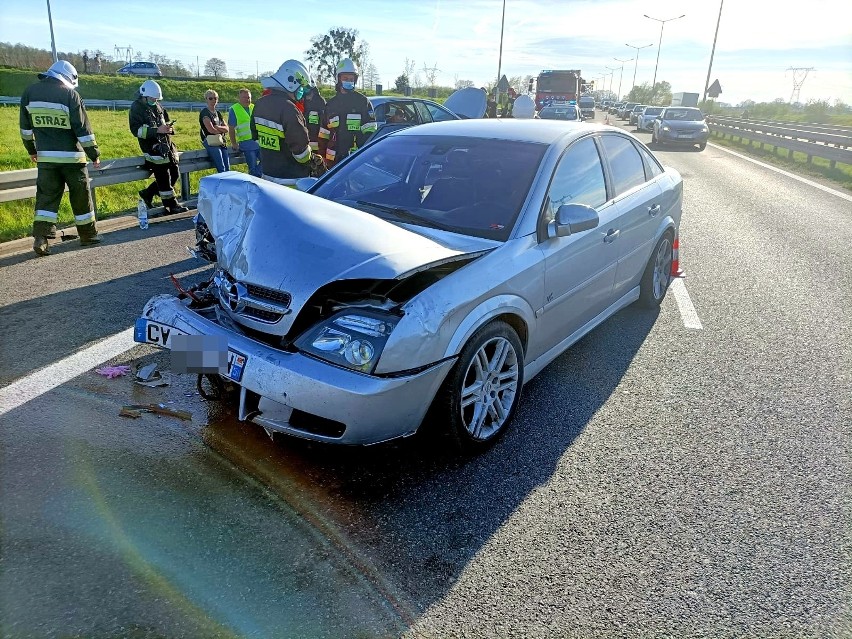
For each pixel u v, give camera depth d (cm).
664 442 351
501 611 229
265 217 310
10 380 375
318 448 324
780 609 236
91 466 297
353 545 258
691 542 270
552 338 389
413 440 339
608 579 247
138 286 564
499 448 338
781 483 316
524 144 409
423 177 407
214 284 337
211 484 290
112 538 252
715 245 828
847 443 356
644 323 537
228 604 224
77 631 209
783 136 2222
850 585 249
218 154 1022
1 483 280
